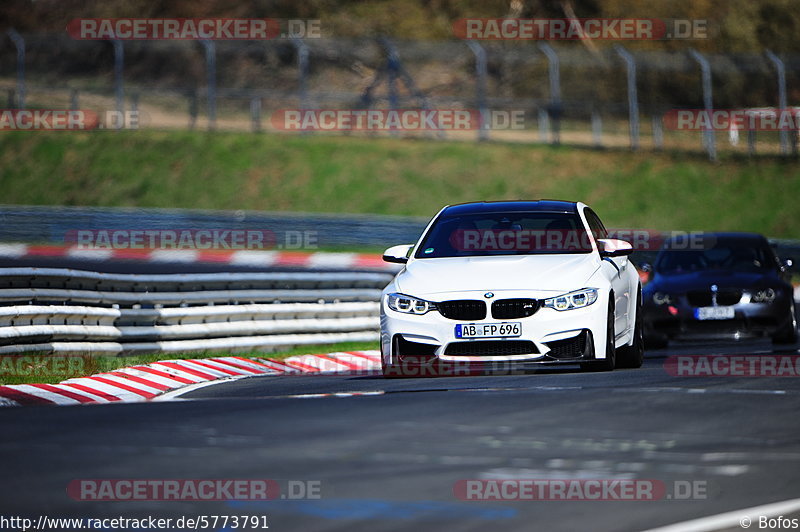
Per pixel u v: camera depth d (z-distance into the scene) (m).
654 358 47.75
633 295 40.62
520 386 32.06
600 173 143.88
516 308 35.47
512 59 150.38
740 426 24.19
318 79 178.88
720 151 153.00
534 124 171.25
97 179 139.75
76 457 20.66
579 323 35.47
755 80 188.50
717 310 53.56
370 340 57.31
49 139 145.50
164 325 48.12
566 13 188.25
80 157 142.75
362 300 58.50
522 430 23.66
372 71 179.88
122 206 136.12
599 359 35.88
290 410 27.11
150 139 146.00
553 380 33.94
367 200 137.25
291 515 16.22
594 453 21.00
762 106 187.88
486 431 23.55
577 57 183.25
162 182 139.62
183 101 172.62
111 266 91.50
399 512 16.33
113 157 142.88
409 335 35.84
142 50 180.38
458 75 180.50
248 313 51.00
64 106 166.12
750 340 61.69
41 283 43.91
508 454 20.91
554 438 22.66
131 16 182.62
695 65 175.50
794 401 27.97
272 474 19.08
